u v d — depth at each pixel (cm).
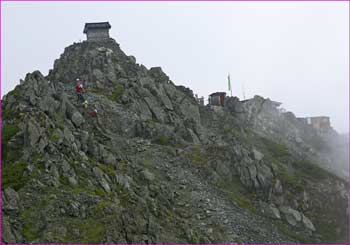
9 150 5928
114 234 5156
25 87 7181
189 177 7819
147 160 7944
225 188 7962
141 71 10931
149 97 9794
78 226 5094
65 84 10038
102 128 8200
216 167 8306
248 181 8300
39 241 4797
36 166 5681
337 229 8119
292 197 8388
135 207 5819
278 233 7288
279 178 8656
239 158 8556
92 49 11538
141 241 5359
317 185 9025
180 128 9356
